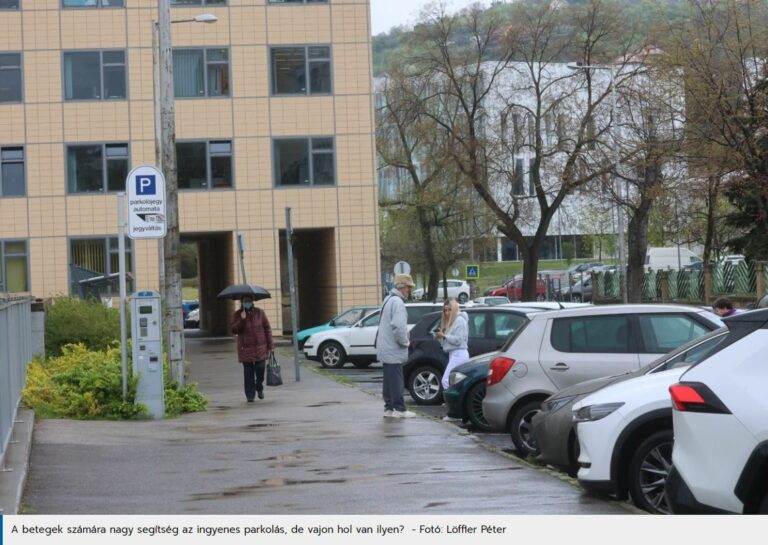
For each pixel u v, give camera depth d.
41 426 15.75
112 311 28.25
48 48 49.56
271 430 15.73
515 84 52.47
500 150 52.28
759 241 46.84
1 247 49.38
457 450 13.46
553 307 19.70
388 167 66.12
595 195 50.75
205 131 50.31
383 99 60.41
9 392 12.90
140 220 17.03
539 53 51.78
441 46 53.03
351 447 13.80
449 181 57.75
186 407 18.70
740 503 6.55
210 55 50.38
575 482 11.04
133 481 11.17
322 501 10.02
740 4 40.72
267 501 10.03
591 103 49.84
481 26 53.00
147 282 49.78
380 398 21.25
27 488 10.67
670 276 59.22
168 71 20.50
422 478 11.36
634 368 13.65
